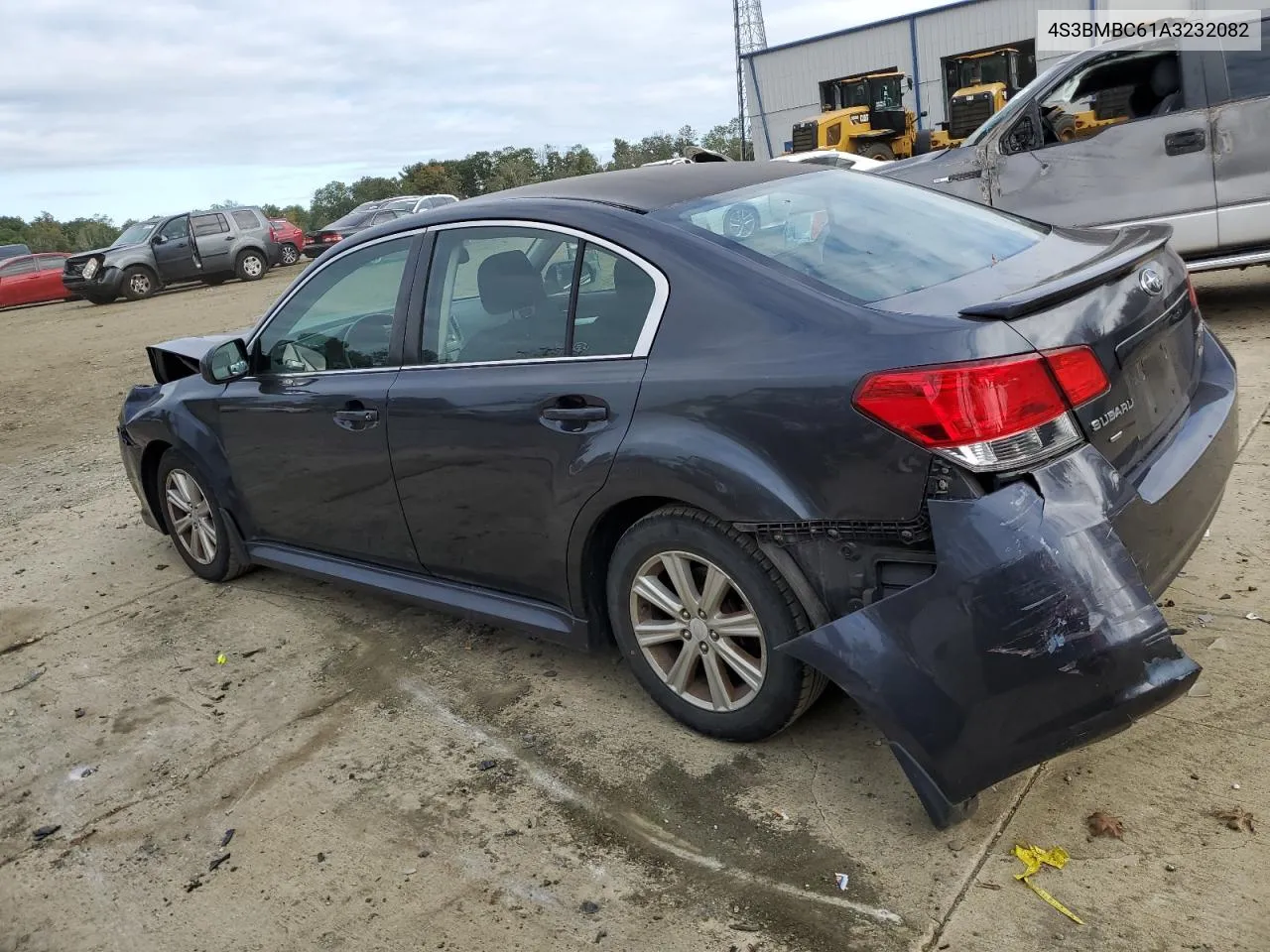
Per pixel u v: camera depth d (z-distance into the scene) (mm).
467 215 3490
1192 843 2402
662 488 2816
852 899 2393
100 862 2932
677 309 2857
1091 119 7293
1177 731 2805
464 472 3396
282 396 4066
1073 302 2533
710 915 2408
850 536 2512
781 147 33688
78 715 3807
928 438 2336
